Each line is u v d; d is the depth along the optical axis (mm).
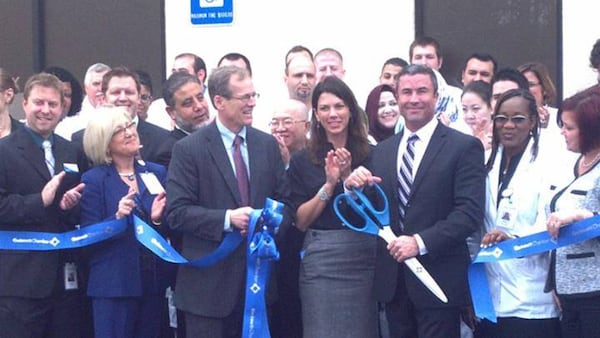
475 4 8055
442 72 8148
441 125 5801
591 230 5383
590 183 5496
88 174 6070
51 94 6141
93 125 6066
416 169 5754
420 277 5566
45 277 6055
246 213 5699
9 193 6059
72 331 6195
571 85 7777
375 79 8172
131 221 5992
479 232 5914
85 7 9031
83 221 6051
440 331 5672
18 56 9195
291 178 6059
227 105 5867
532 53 7941
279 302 6270
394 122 6766
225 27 8422
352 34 8188
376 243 5879
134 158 6219
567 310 5543
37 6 9102
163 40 8711
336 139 5996
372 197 5879
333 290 5926
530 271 5727
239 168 5906
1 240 5996
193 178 5836
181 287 5902
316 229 5980
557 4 7840
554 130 6785
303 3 8250
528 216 5730
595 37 7711
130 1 8891
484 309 5582
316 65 7660
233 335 5906
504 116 5766
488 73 7500
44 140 6195
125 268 5988
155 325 6180
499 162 5863
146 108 7465
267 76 8328
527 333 5730
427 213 5680
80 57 9062
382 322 6391
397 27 8125
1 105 6598
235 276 5832
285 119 6465
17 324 6055
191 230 5766
